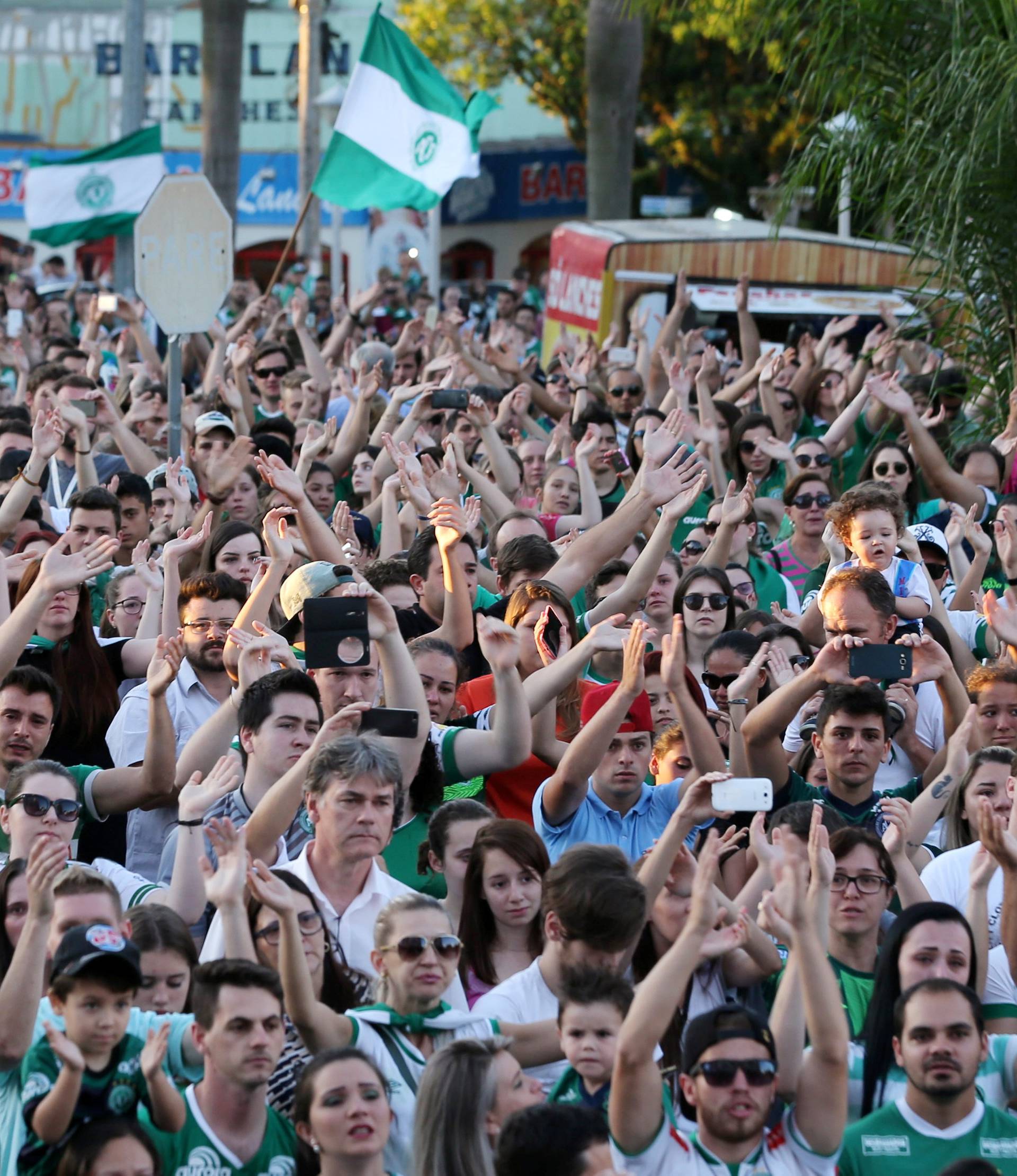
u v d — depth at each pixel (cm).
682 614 1942
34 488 2045
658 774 1636
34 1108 1095
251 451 2275
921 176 2809
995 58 2677
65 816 1374
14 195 9781
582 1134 1021
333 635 1442
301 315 3331
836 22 2850
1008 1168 1164
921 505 2512
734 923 1302
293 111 9619
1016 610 1750
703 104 8700
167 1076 1124
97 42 9756
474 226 10456
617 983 1177
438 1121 1105
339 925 1316
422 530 1939
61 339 3884
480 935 1357
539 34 8900
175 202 2533
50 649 1688
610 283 4559
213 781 1374
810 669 1560
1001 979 1377
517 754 1530
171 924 1242
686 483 1959
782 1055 1169
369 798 1301
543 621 1681
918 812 1562
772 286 4606
